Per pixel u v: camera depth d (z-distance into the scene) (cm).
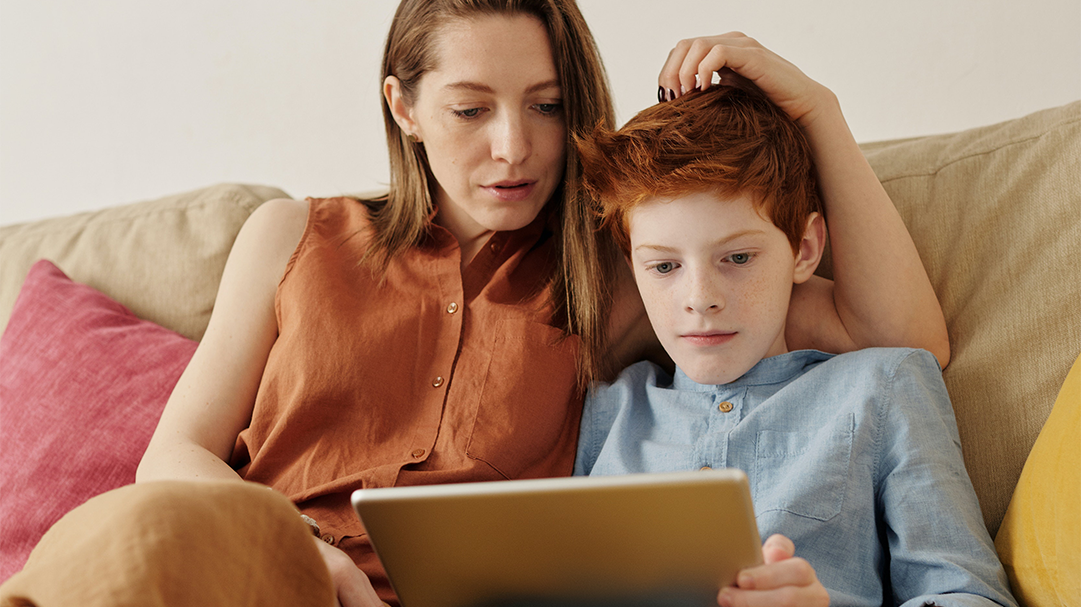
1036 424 91
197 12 186
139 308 141
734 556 62
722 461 93
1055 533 75
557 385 105
